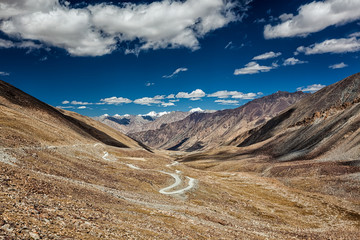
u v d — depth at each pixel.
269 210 82.81
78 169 62.66
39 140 80.12
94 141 161.00
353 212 84.69
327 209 88.12
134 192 62.44
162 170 130.75
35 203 22.11
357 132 183.62
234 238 34.06
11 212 17.12
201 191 90.31
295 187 129.50
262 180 146.00
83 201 30.97
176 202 63.91
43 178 35.78
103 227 21.23
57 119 149.25
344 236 57.91
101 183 57.84
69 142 104.25
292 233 55.12
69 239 15.41
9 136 65.94
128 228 24.08
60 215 20.75
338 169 137.38
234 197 94.00
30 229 14.91
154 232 25.55
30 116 115.00
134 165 122.12
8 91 137.25
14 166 37.09
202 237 29.95
